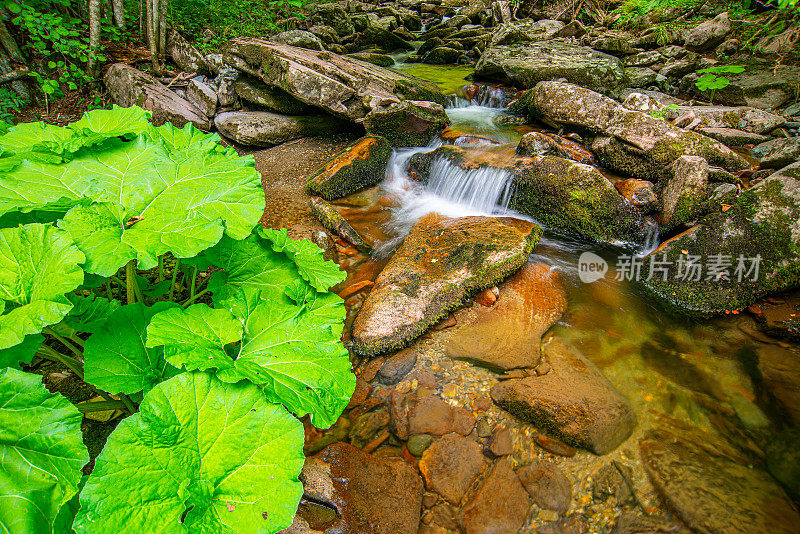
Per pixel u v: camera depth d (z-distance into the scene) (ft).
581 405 7.52
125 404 6.21
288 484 4.36
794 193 10.42
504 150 15.66
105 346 5.44
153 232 5.74
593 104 15.75
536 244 12.19
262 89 18.04
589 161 14.85
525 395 7.70
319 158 17.04
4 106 16.71
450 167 15.39
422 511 6.14
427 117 18.01
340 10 34.71
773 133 16.30
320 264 8.24
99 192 6.19
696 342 9.39
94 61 18.35
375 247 12.50
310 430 7.26
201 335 5.46
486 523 5.99
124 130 7.72
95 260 5.21
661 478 6.62
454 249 11.16
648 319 10.05
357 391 8.07
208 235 5.77
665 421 7.60
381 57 28.71
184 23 22.97
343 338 9.27
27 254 5.14
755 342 9.32
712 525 5.98
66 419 4.28
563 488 6.48
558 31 29.53
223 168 6.95
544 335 9.46
